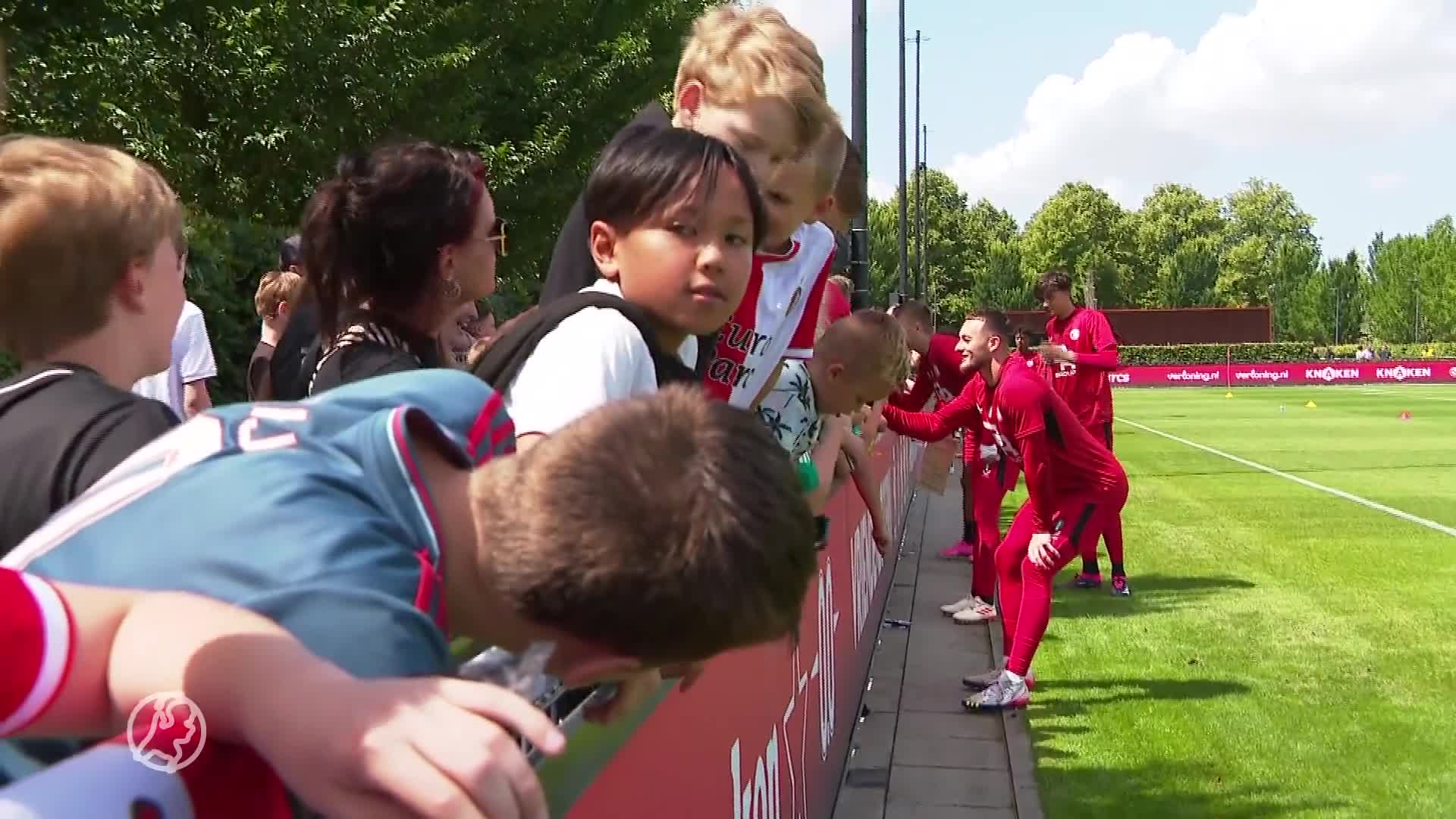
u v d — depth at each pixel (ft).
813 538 3.31
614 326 5.37
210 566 2.77
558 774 3.67
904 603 24.77
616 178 5.94
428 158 7.16
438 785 2.26
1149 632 21.86
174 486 2.97
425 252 7.00
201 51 29.19
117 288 5.07
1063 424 16.49
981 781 14.53
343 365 6.70
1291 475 48.49
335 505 2.91
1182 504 39.63
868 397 9.93
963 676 19.19
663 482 2.96
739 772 7.05
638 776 4.61
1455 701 17.66
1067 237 292.40
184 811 2.27
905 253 80.02
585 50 48.88
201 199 29.25
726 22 7.84
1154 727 16.48
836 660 13.25
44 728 2.39
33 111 24.25
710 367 8.21
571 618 2.95
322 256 7.07
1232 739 16.02
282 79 29.91
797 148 7.68
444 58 34.94
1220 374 152.46
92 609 2.50
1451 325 269.85
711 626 2.98
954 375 23.90
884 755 15.46
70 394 4.66
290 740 2.31
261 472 2.94
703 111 7.66
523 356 5.44
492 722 2.46
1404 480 46.19
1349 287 302.25
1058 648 20.79
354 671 2.62
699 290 5.87
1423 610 23.65
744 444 3.18
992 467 22.57
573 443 3.08
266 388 8.73
